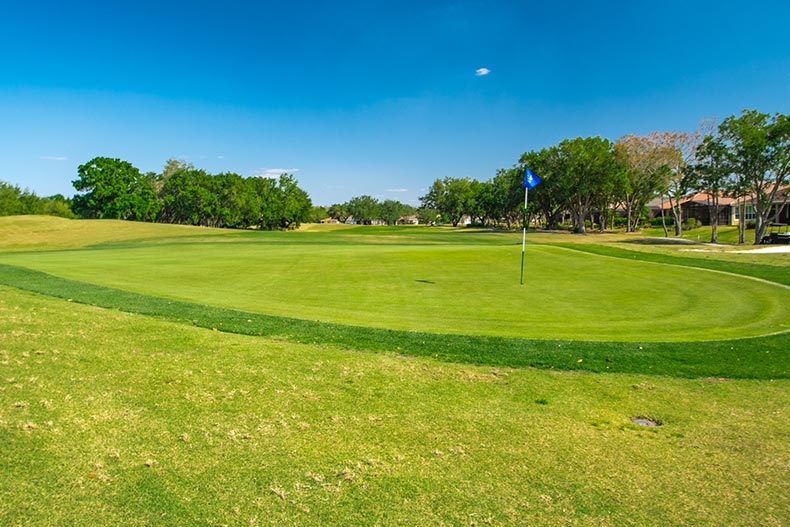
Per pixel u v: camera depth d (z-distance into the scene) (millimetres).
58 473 3850
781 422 5422
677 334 9922
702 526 3510
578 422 5316
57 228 60875
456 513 3572
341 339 8508
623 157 68750
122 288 14562
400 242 51750
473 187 138375
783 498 3885
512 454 4512
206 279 17281
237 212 105188
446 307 12609
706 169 45938
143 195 92125
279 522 3389
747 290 15750
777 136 41469
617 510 3680
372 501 3684
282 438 4633
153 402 5309
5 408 4930
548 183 77625
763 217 44531
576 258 23828
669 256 26344
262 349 7617
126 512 3422
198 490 3721
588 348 8336
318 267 20906
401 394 5930
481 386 6348
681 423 5367
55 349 7035
